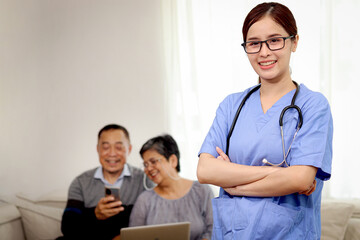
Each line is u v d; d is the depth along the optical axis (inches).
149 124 105.4
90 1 107.7
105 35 107.3
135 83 106.3
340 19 96.5
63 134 107.4
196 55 103.2
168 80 104.6
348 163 96.7
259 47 38.8
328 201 89.4
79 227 99.5
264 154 39.3
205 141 44.0
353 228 85.4
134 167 100.7
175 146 98.5
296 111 39.0
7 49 109.3
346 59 96.3
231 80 101.6
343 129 96.8
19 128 109.0
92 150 106.0
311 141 37.6
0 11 109.2
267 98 41.3
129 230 79.2
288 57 39.1
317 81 97.3
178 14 104.3
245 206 38.6
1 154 108.9
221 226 40.3
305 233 38.6
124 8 106.7
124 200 98.2
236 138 41.3
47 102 108.5
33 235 102.7
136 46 106.2
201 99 102.9
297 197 38.8
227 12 101.6
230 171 39.7
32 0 108.9
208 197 94.9
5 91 109.0
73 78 108.1
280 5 38.8
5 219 100.8
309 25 97.3
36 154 107.7
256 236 37.8
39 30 108.9
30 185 105.8
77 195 100.4
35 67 108.8
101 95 107.3
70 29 108.3
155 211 95.2
